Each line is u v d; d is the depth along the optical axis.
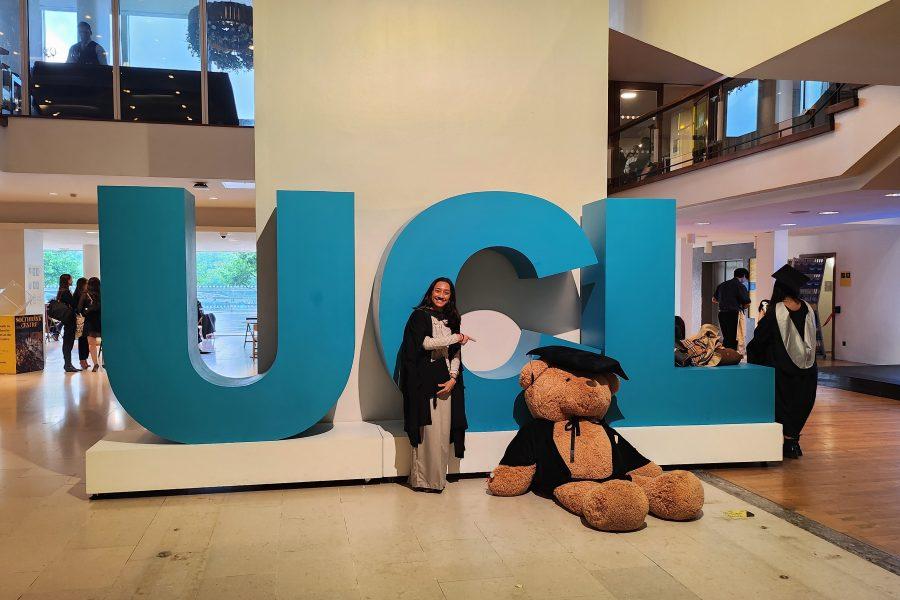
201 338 15.66
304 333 4.53
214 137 9.39
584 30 5.64
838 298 13.03
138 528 3.76
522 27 5.54
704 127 9.02
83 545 3.51
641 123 10.49
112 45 9.18
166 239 4.37
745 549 3.47
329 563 3.28
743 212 9.08
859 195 7.43
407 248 4.70
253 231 13.00
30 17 9.01
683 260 15.53
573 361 4.37
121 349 4.32
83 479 4.74
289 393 4.51
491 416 4.83
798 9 3.57
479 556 3.37
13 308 12.05
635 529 3.70
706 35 4.47
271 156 5.17
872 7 3.08
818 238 13.61
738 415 5.12
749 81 8.07
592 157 5.65
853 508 4.14
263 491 4.46
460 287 5.45
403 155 5.36
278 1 5.16
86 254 20.00
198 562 3.29
